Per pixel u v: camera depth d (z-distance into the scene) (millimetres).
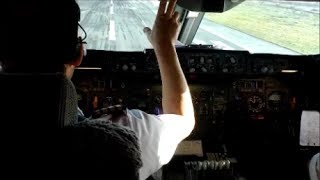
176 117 1140
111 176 798
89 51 3207
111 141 807
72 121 852
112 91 3416
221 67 3428
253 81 3598
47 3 813
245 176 3377
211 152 3320
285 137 3643
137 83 3428
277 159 3584
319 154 2379
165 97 1178
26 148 773
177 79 1163
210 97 3537
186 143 3209
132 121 1055
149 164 1044
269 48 4004
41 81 797
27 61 839
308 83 3547
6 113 776
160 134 1070
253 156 3637
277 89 3637
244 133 3641
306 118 3314
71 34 861
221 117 3557
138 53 3268
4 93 784
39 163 777
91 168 789
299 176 3305
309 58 3453
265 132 3654
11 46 815
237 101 3590
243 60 3447
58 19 828
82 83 3371
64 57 863
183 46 3459
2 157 773
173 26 1195
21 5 805
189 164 2990
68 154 785
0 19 809
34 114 778
